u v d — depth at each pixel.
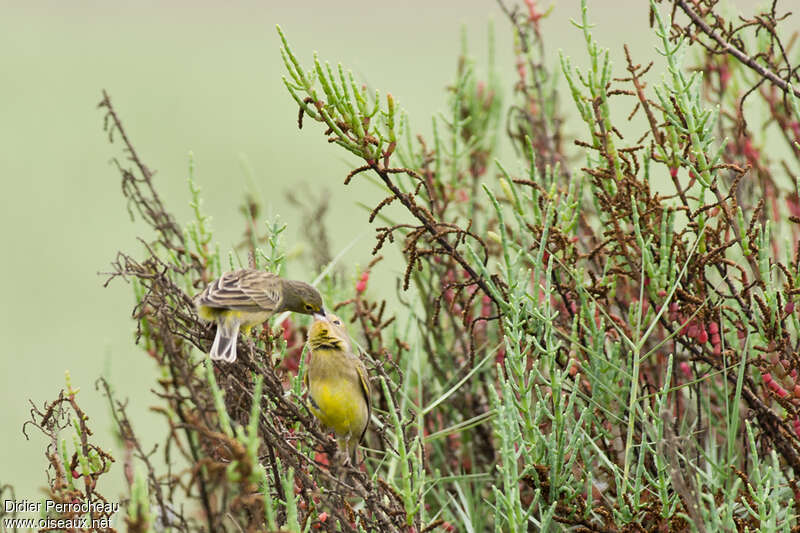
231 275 11.03
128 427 9.65
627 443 9.55
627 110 27.38
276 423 9.66
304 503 9.85
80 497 9.47
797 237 12.73
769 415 10.26
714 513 8.86
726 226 10.84
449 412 12.30
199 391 10.84
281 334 11.37
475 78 14.94
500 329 12.23
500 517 10.14
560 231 10.84
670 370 9.59
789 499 10.27
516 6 14.34
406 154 13.35
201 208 13.10
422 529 9.55
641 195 10.96
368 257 19.92
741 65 12.91
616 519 9.77
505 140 18.58
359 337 12.92
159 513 10.08
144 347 11.71
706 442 10.95
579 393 10.25
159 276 9.66
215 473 8.56
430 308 12.70
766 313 10.20
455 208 13.62
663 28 10.82
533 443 9.85
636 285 11.84
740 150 12.52
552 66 14.62
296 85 9.99
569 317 11.30
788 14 11.51
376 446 12.22
